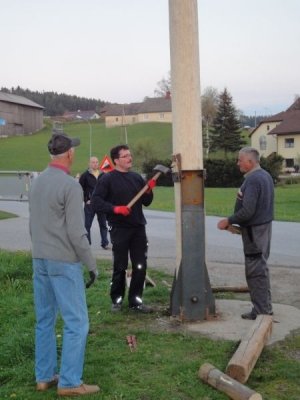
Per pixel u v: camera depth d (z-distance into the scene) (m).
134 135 95.19
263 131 80.06
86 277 8.15
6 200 26.59
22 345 5.18
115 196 6.26
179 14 5.82
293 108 91.44
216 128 80.25
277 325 5.85
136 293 6.43
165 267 9.38
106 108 135.12
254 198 5.78
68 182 4.18
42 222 4.23
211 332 5.64
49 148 4.32
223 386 4.20
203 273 6.03
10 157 74.94
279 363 4.77
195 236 5.99
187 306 6.02
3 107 107.31
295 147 72.94
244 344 4.75
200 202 5.97
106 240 11.77
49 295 4.40
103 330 5.75
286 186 43.31
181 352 5.07
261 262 5.95
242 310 6.43
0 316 6.34
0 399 4.20
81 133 101.50
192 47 5.85
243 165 5.97
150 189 6.30
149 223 17.06
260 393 4.24
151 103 121.19
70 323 4.23
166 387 4.34
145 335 5.57
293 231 14.77
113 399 4.15
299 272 8.89
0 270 8.33
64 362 4.25
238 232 6.01
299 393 4.25
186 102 5.88
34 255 4.33
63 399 4.17
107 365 4.82
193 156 5.93
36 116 118.62
